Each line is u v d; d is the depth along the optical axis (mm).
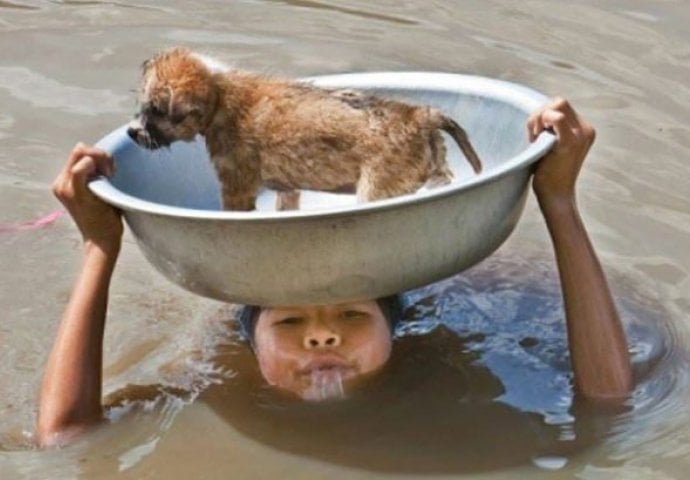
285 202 5480
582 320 5438
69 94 8398
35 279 6672
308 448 5320
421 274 4906
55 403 5414
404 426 5402
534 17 9297
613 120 7859
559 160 5152
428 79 5738
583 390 5488
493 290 6230
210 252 4793
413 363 5727
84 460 5277
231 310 6234
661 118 7875
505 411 5453
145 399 5629
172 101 5281
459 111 5660
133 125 5395
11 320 6348
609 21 9148
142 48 9008
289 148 5328
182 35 9195
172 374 5809
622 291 6281
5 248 6930
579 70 8500
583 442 5262
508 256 6520
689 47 8695
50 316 6379
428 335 5902
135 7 9680
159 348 6023
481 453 5242
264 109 5348
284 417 5488
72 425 5418
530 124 5188
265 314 5562
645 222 6875
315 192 5422
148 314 6301
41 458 5289
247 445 5340
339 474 5168
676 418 5348
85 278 5422
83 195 5207
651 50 8695
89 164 5172
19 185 7449
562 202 5297
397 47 8953
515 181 4969
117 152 5391
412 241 4770
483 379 5633
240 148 5379
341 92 5422
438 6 9586
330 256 4723
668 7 9281
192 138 5359
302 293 4852
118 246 5414
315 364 5547
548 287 6246
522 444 5270
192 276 4949
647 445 5215
